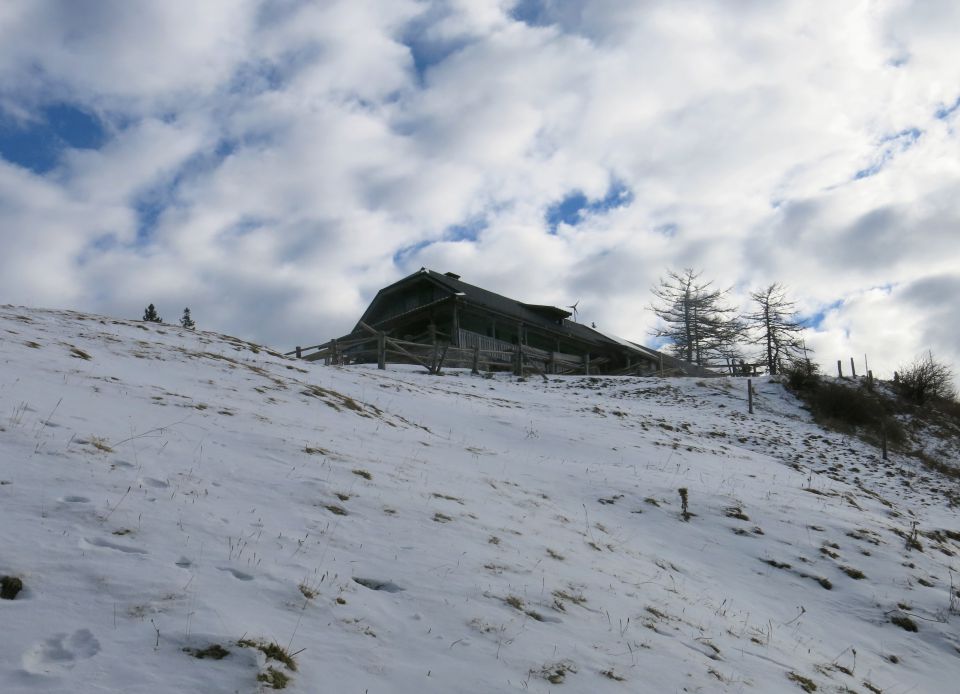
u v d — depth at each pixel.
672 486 14.04
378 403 17.81
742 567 10.74
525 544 8.43
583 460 16.17
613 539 10.31
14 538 5.29
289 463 9.19
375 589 6.15
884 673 8.06
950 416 31.97
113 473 7.13
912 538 12.84
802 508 13.87
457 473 11.42
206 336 20.50
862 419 29.16
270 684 4.26
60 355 12.36
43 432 7.79
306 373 19.34
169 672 4.15
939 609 10.05
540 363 37.09
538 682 5.13
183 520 6.43
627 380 32.31
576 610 6.74
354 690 4.46
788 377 32.66
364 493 8.61
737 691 5.98
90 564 5.18
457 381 26.67
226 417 10.90
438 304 37.62
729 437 24.17
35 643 4.16
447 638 5.48
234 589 5.37
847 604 10.02
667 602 7.93
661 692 5.53
